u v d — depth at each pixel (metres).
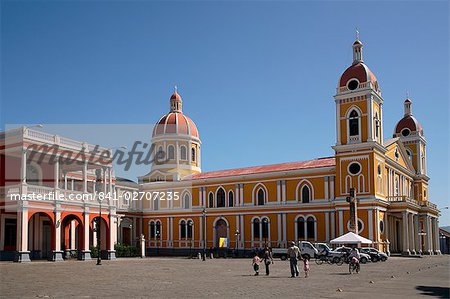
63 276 30.77
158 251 79.75
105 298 19.23
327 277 29.44
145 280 27.77
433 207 76.25
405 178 75.12
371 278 28.64
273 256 55.09
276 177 69.12
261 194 70.69
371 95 60.50
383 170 63.19
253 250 67.69
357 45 63.91
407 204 62.31
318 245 51.41
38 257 53.38
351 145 60.75
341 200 60.44
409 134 83.62
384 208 61.53
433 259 56.00
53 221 50.16
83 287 23.72
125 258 62.56
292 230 66.56
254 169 74.50
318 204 64.50
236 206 72.56
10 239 51.06
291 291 21.62
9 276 30.62
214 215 74.75
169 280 27.73
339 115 62.44
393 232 68.25
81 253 53.38
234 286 24.00
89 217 54.44
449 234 98.50
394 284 24.86
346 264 43.94
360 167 60.12
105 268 39.31
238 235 71.44
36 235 53.66
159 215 80.69
